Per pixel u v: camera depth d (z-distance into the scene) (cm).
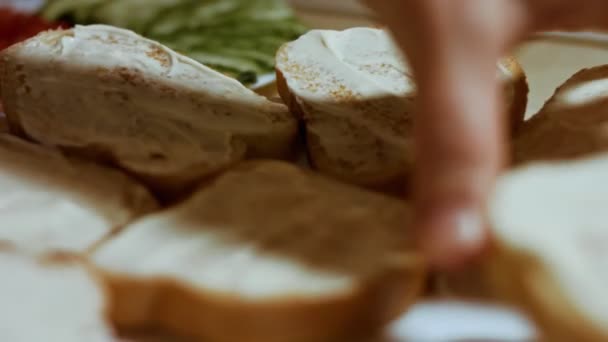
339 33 47
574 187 30
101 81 42
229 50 59
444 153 29
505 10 32
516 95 42
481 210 29
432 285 33
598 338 28
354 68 44
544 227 29
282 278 31
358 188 36
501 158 30
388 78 44
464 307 32
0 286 32
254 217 34
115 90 41
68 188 36
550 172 31
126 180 37
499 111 31
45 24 65
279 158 41
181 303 32
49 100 41
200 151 38
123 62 43
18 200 35
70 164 38
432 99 30
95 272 32
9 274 32
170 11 65
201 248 33
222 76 43
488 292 33
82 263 32
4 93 41
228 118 40
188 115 40
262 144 40
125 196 36
